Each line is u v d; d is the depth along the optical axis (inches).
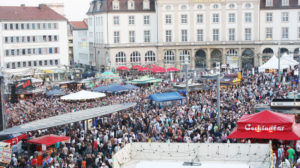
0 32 4180.6
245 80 3080.7
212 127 1611.7
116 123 1798.7
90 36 5172.2
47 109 2201.0
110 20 4589.1
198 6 4596.5
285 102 1646.2
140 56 4653.1
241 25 4611.2
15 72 3818.9
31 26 4355.3
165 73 4045.3
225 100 2206.0
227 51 4655.5
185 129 1667.1
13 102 2492.6
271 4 4623.5
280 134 1295.5
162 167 859.4
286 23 4623.5
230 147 1138.0
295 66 3818.9
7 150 1428.4
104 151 1465.3
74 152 1467.8
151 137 1547.7
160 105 2309.3
